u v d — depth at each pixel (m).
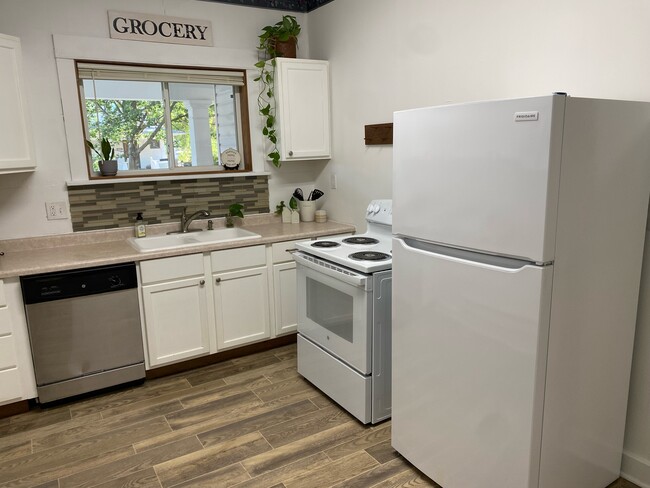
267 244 3.29
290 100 3.52
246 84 3.63
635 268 1.84
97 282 2.72
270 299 3.38
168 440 2.41
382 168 3.24
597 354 1.76
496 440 1.70
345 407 2.60
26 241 3.00
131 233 3.35
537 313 1.50
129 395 2.86
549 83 2.13
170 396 2.84
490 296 1.64
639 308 1.94
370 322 2.37
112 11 3.09
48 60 2.94
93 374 2.79
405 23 2.90
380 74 3.15
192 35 3.37
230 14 3.51
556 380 1.62
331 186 3.83
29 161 2.76
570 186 1.49
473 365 1.74
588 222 1.59
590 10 1.94
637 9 1.79
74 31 3.00
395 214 2.02
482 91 2.46
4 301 2.50
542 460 1.65
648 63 1.78
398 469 2.17
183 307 3.03
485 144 1.59
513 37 2.26
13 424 2.56
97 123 3.21
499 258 1.63
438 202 1.80
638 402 1.99
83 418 2.62
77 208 3.14
